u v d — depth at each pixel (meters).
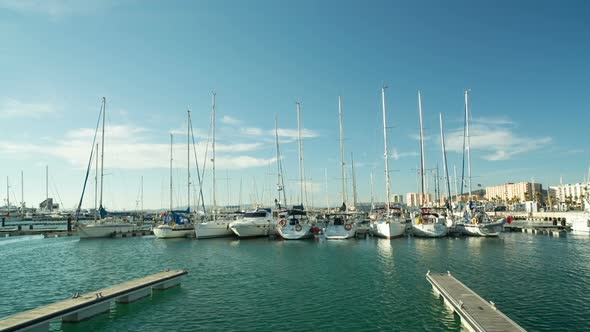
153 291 21.81
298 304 19.00
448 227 52.16
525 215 92.56
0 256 39.03
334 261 31.75
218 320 16.78
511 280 23.14
